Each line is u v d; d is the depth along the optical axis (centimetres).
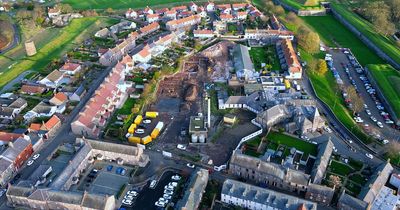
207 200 19912
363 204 18500
